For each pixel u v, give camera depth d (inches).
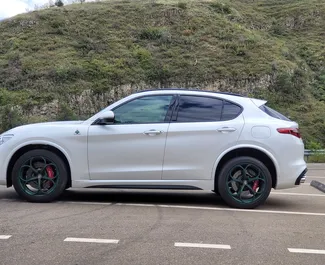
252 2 2527.1
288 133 261.0
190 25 1889.8
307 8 2306.8
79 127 260.8
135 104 265.4
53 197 260.4
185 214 240.2
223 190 258.5
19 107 1353.3
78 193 306.3
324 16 2236.7
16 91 1433.3
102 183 257.6
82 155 257.9
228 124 259.0
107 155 257.3
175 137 256.8
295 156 261.3
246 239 192.4
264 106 272.5
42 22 1825.8
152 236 192.7
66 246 175.8
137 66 1601.9
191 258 164.7
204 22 1923.0
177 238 190.5
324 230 212.8
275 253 173.9
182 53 1699.1
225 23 1943.9
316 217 242.4
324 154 829.8
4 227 202.8
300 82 1657.2
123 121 261.9
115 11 1962.4
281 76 1601.9
